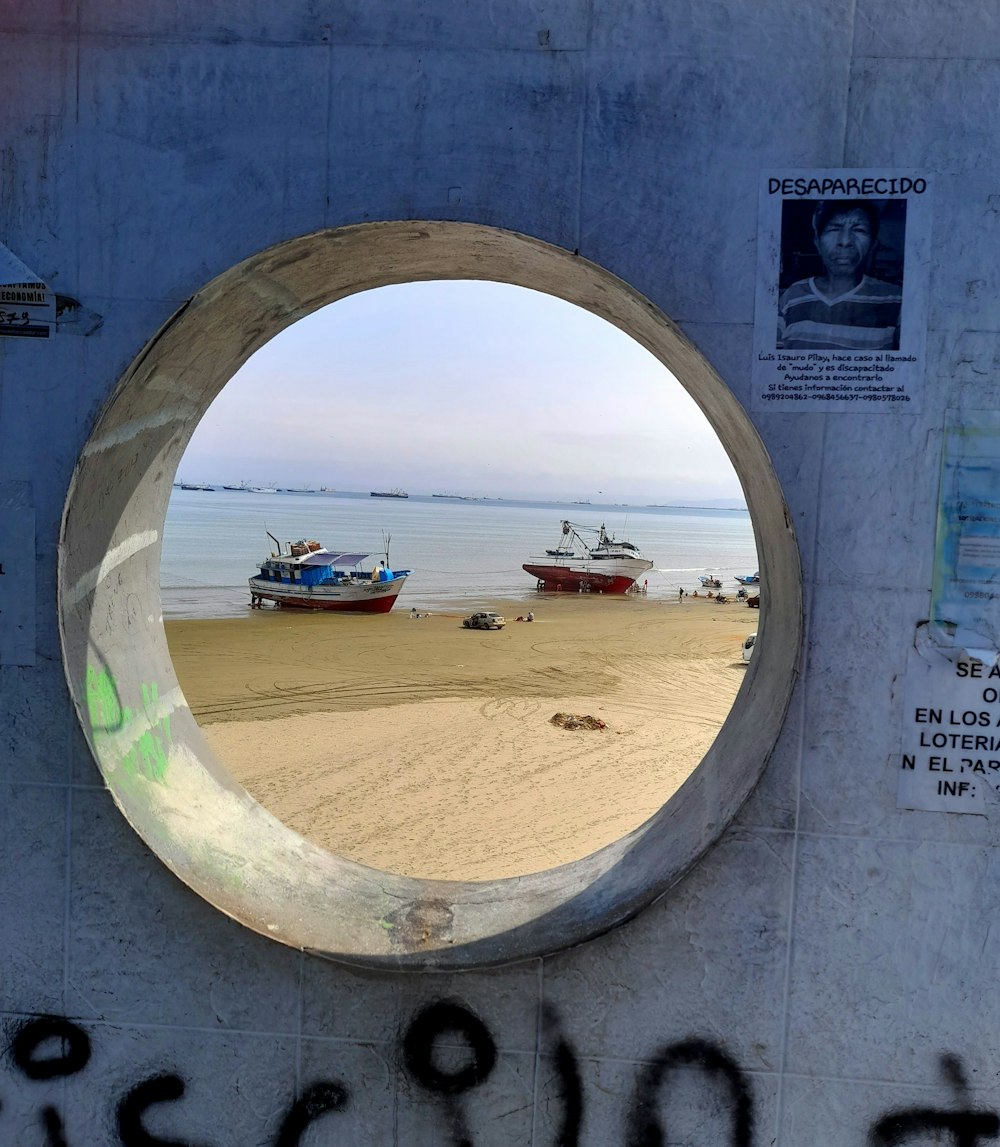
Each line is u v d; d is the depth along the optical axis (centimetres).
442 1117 298
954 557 282
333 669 2061
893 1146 289
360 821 999
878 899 288
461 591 4197
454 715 1566
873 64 276
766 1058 292
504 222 286
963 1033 287
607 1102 295
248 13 288
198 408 388
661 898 291
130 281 297
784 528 296
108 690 335
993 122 274
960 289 278
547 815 1024
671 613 3425
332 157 289
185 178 294
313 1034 300
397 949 301
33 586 304
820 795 288
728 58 279
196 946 304
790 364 283
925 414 281
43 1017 309
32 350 300
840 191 279
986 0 272
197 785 383
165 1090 306
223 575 4406
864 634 285
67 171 296
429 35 284
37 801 307
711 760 368
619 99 281
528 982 294
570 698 1745
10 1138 312
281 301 356
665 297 285
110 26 292
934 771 285
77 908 307
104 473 324
